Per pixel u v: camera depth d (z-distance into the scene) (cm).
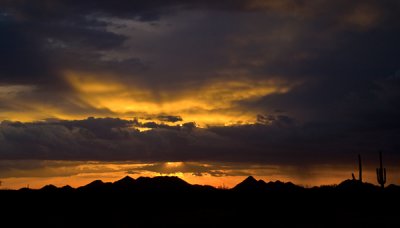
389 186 7300
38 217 5341
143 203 6875
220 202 6938
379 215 5469
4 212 5572
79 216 5475
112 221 5206
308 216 5372
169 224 4959
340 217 5334
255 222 5025
